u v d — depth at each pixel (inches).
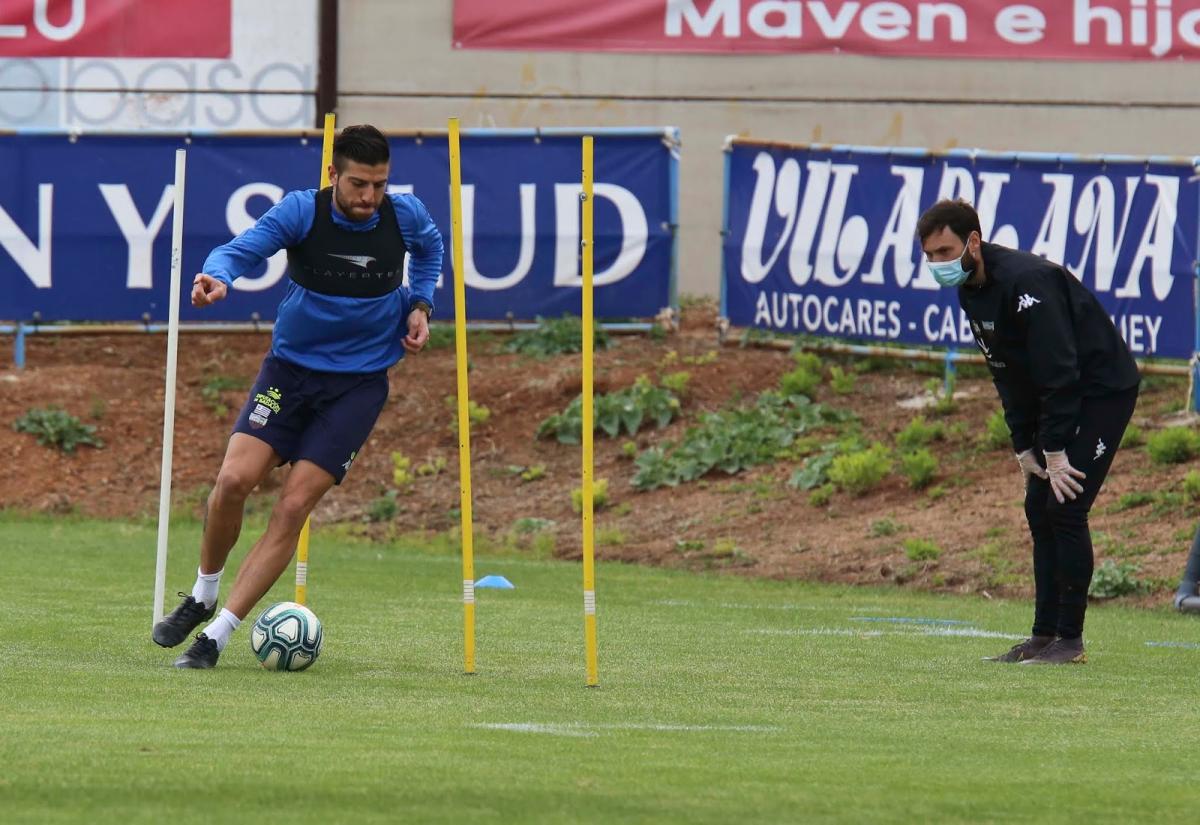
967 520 1775.3
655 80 2645.2
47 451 2177.7
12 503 2078.0
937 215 951.0
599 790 537.3
